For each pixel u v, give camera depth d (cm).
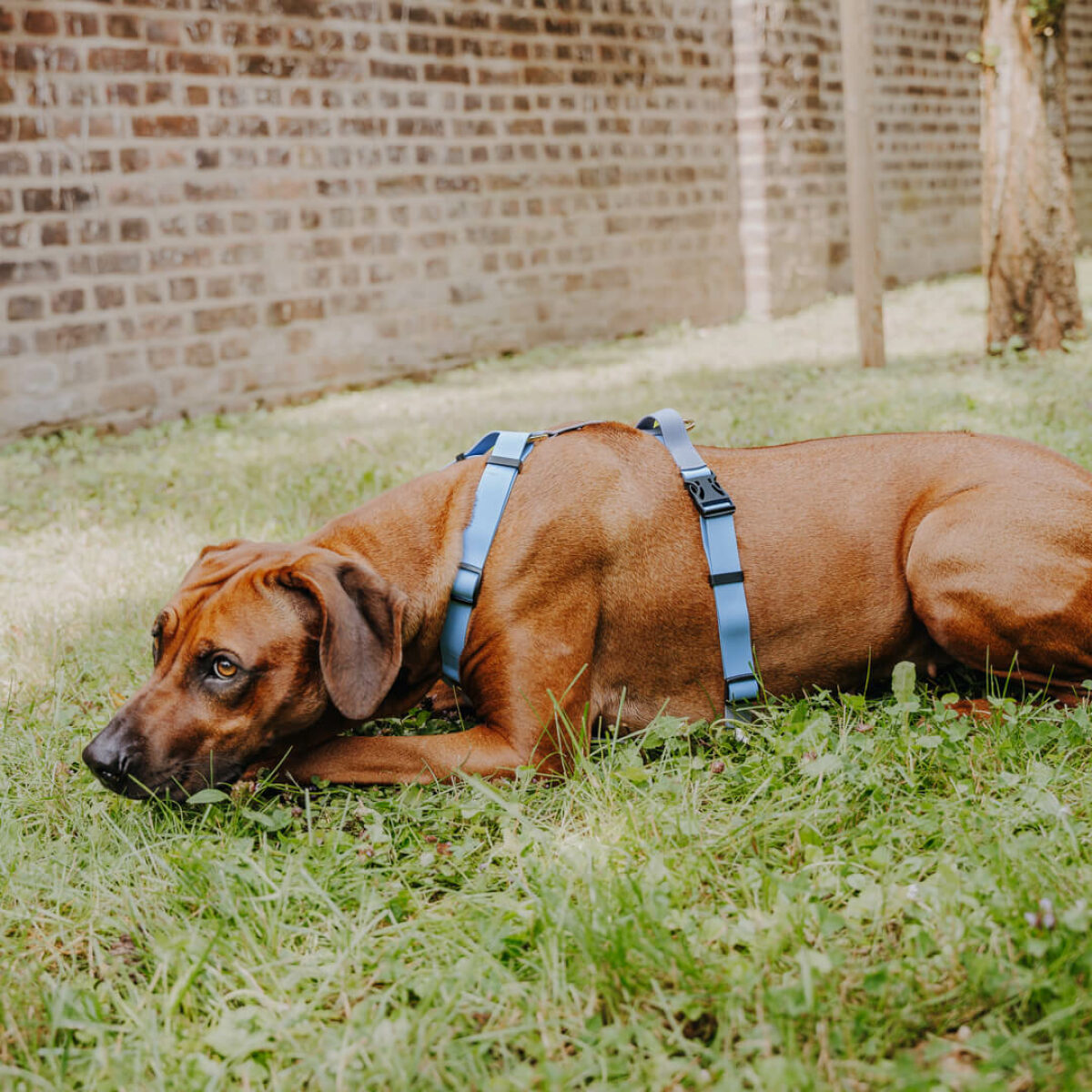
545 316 1195
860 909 223
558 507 295
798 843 246
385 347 1074
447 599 292
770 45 1323
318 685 277
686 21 1268
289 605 272
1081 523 296
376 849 261
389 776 288
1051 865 226
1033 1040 188
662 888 231
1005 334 877
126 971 225
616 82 1215
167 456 766
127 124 892
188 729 267
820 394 768
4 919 244
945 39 1594
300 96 986
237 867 250
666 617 304
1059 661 299
